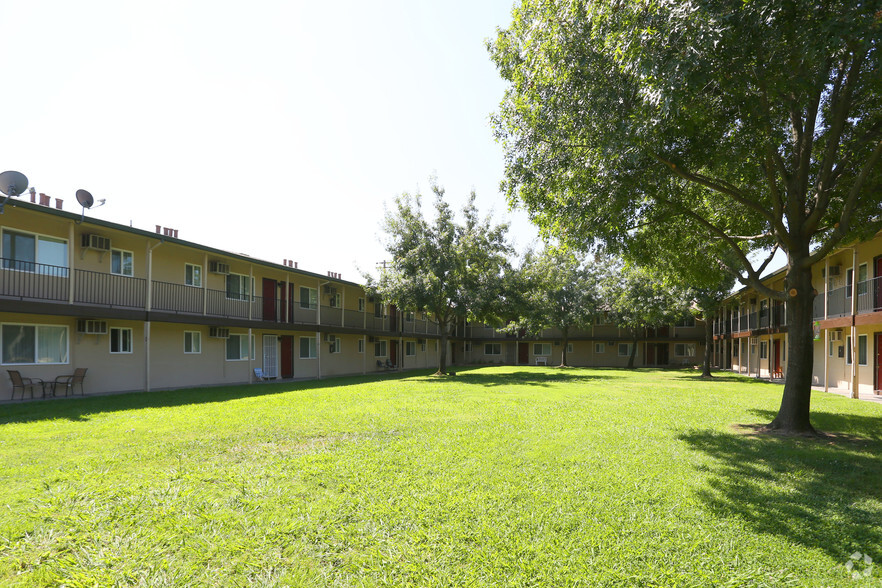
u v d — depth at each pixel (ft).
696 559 12.84
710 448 25.07
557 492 17.60
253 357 75.36
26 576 11.80
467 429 29.12
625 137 24.44
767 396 50.90
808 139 29.50
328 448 23.84
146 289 53.93
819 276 73.92
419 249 82.33
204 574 11.96
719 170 29.89
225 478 18.83
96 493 16.89
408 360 128.88
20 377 44.37
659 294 93.61
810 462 22.45
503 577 11.89
